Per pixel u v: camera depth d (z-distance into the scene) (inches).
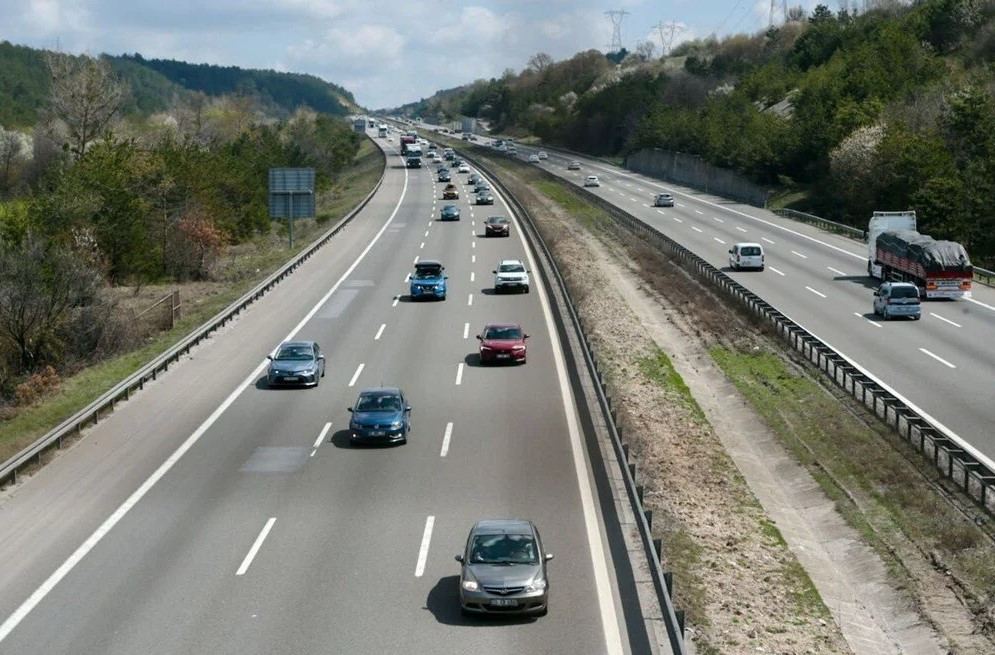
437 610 840.3
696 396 1726.1
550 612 834.8
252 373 1712.6
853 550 1128.8
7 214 2787.9
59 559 955.3
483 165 6683.1
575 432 1366.9
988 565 1041.5
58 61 4306.1
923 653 906.7
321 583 894.4
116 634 794.8
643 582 890.7
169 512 1080.2
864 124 4404.5
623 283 2704.2
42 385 1734.7
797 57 6914.4
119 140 4554.6
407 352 1865.2
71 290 2080.5
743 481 1320.1
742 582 969.5
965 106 3762.3
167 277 3090.6
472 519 1052.5
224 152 4463.6
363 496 1125.7
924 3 6756.9
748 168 5068.9
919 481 1264.8
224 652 763.4
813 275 2837.1
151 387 1622.8
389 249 3196.4
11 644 779.4
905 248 2554.1
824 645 864.9
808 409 1628.9
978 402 1581.0
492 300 2365.9
